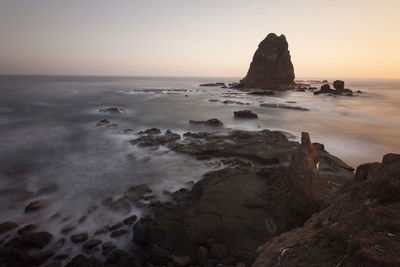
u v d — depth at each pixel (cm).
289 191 884
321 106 5297
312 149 1052
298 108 4656
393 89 12306
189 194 1284
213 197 1085
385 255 288
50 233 995
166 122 3412
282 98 6819
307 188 814
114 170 1684
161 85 13225
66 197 1314
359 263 299
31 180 1534
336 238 374
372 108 5034
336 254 346
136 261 803
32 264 824
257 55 10506
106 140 2450
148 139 2367
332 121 3603
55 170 1700
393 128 3183
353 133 2917
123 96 6975
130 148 2153
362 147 2391
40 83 13050
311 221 531
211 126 3116
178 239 877
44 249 908
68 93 7575
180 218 956
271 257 437
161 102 5700
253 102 5725
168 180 1511
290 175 919
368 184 496
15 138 2539
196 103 5541
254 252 780
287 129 3072
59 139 2502
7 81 14912
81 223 1073
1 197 1309
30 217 1120
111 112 4125
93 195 1339
